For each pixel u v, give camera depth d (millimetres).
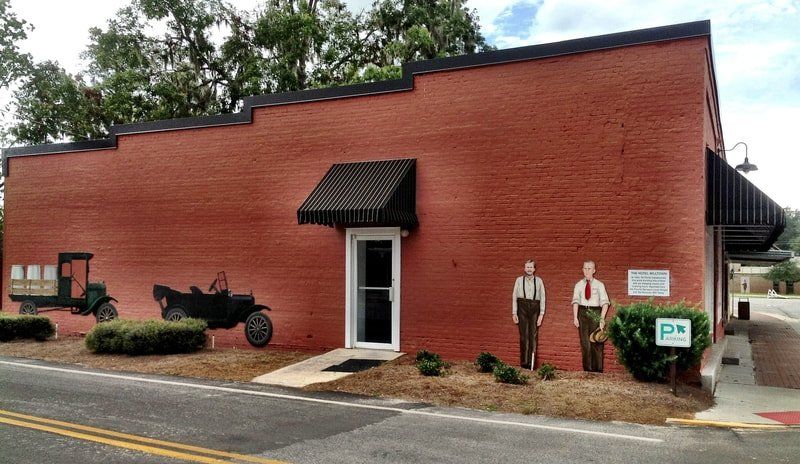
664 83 10406
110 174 15984
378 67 27547
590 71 10945
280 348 13516
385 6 28672
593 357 10680
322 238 13289
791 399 9492
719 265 16547
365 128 12906
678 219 10234
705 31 10086
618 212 10641
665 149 10359
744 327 23453
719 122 15914
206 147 14719
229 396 8992
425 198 12242
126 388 9531
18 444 6320
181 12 27391
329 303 13148
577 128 11008
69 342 14281
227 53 28766
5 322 14250
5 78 25297
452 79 12117
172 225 15047
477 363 10984
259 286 13883
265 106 14023
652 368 9602
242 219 14180
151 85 27656
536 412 8125
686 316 9469
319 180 13344
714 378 10234
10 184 17516
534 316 11164
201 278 14570
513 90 11570
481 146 11797
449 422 7527
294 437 6711
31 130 26500
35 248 17016
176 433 6816
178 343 12945
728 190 10562
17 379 10219
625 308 9938
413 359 11719
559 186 11117
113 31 26812
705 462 6066
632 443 6707
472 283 11766
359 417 7738
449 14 29062
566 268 11000
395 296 12430
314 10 30469
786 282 64688
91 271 16094
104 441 6445
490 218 11664
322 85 28297
